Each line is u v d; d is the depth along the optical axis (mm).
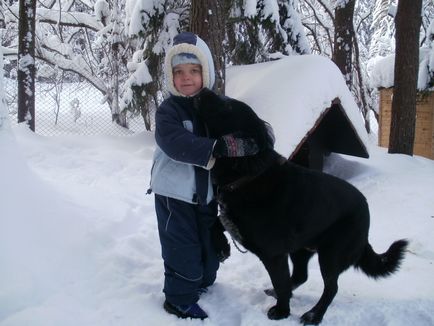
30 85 7688
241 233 2367
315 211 2354
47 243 2783
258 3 7344
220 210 2420
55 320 2217
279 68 5262
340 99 5293
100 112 13570
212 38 4930
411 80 6828
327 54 13742
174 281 2443
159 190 2428
